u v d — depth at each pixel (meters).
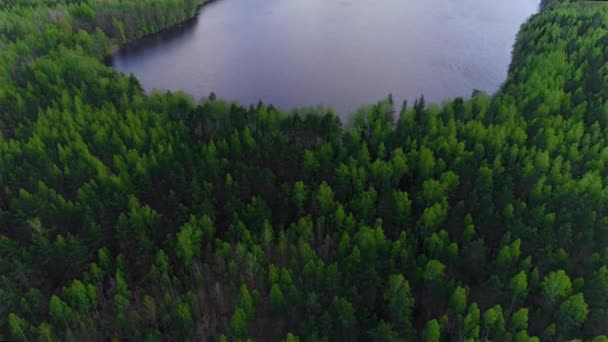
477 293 61.31
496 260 62.91
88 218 70.31
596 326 55.88
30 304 60.53
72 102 106.62
